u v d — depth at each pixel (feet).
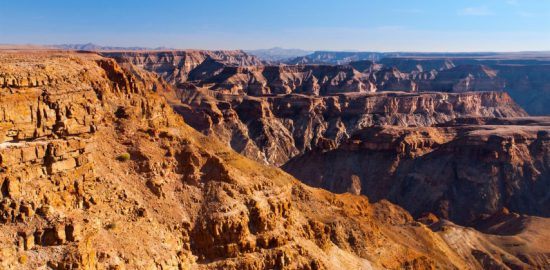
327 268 252.83
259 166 327.67
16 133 175.94
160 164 233.14
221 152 292.20
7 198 166.71
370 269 308.19
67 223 172.14
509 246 490.90
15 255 159.33
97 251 178.19
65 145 187.42
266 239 232.53
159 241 202.69
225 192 234.38
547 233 530.27
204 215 224.12
